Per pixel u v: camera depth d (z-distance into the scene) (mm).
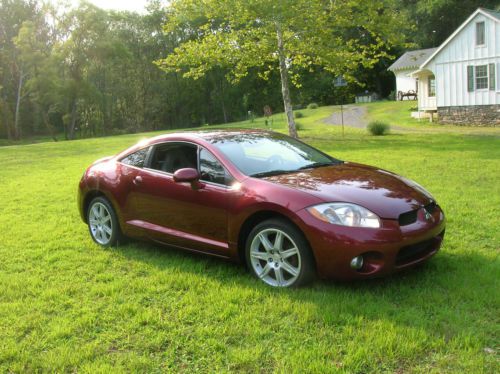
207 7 21391
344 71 23031
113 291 4492
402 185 4723
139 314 3926
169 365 3199
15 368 3211
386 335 3395
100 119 68125
